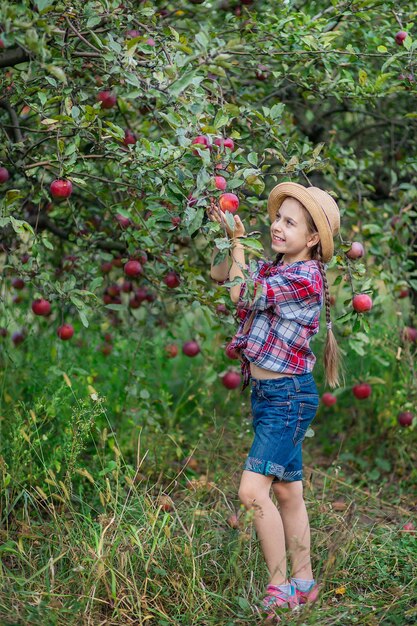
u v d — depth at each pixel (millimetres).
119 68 2693
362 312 3215
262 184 2809
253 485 2721
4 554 3027
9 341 4555
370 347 4672
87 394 4137
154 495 3752
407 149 4898
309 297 2729
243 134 3809
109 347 4434
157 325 4402
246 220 3592
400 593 2924
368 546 3295
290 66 3844
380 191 4953
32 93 3178
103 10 2955
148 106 3135
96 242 3877
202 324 5348
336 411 4930
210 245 2959
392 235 4059
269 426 2754
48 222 4074
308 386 2799
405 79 3492
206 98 3135
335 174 4039
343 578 3025
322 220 2785
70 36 3010
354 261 3270
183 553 2912
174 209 3055
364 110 4773
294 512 2885
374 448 4582
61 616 2604
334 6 3482
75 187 4020
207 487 3607
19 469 3293
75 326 4555
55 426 3947
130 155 2975
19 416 3408
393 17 3775
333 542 3059
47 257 4477
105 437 3270
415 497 4023
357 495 3980
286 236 2818
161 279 3576
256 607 2693
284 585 2721
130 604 2738
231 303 3195
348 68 3980
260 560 3029
